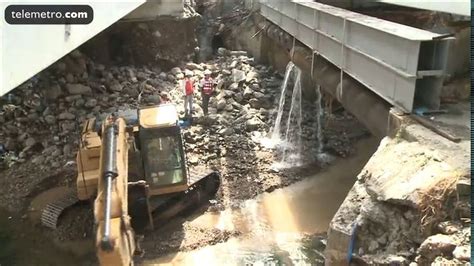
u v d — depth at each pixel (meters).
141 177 12.06
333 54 11.70
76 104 17.33
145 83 19.42
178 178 11.98
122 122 10.68
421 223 6.19
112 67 20.45
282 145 16.55
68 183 14.01
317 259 11.16
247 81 20.08
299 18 14.95
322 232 12.23
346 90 11.00
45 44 9.93
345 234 7.01
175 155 11.87
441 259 5.59
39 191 13.80
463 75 9.48
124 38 21.34
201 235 12.11
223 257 11.32
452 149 6.99
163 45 21.77
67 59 18.70
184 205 12.98
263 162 15.59
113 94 18.48
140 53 21.50
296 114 18.27
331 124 17.78
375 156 7.94
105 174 7.46
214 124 17.00
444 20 10.41
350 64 10.59
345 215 7.34
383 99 9.55
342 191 14.12
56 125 16.36
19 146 15.63
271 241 11.91
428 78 8.28
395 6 14.61
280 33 18.95
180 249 11.62
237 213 13.17
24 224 12.50
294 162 15.68
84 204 12.78
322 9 12.31
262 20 22.70
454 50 9.24
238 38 24.91
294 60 15.96
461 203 6.10
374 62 9.29
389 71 8.70
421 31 8.49
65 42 10.63
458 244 5.61
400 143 7.85
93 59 20.61
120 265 6.02
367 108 9.84
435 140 7.29
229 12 27.83
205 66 22.23
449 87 8.87
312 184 14.59
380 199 6.80
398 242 6.43
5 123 16.03
